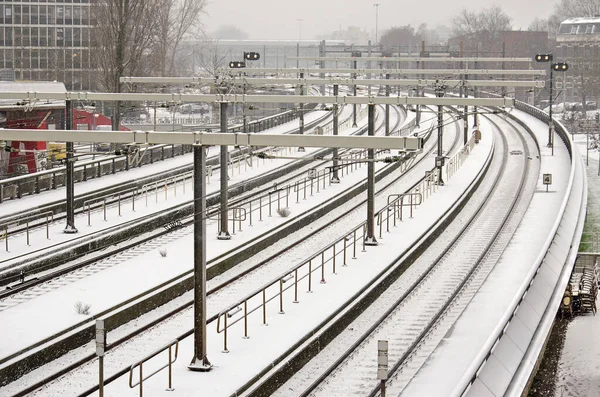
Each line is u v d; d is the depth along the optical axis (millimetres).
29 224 59000
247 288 48750
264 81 67562
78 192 66625
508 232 67312
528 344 38812
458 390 29109
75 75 145250
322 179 85000
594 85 194125
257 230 60250
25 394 33531
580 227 67000
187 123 134375
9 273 46875
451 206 73250
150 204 66625
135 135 35188
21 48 142875
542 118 134250
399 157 40750
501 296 44594
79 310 40969
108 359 37469
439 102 57656
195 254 34625
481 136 121875
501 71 79000
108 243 56125
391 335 42469
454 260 58375
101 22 100625
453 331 38531
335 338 41844
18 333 37969
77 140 36625
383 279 49969
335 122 70625
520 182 89000
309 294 46000
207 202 68562
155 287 45781
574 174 86125
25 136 37562
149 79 64500
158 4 133875
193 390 32625
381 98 56344
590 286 54812
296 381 36344
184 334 38844
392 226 65000
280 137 34000
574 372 42875
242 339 38531
